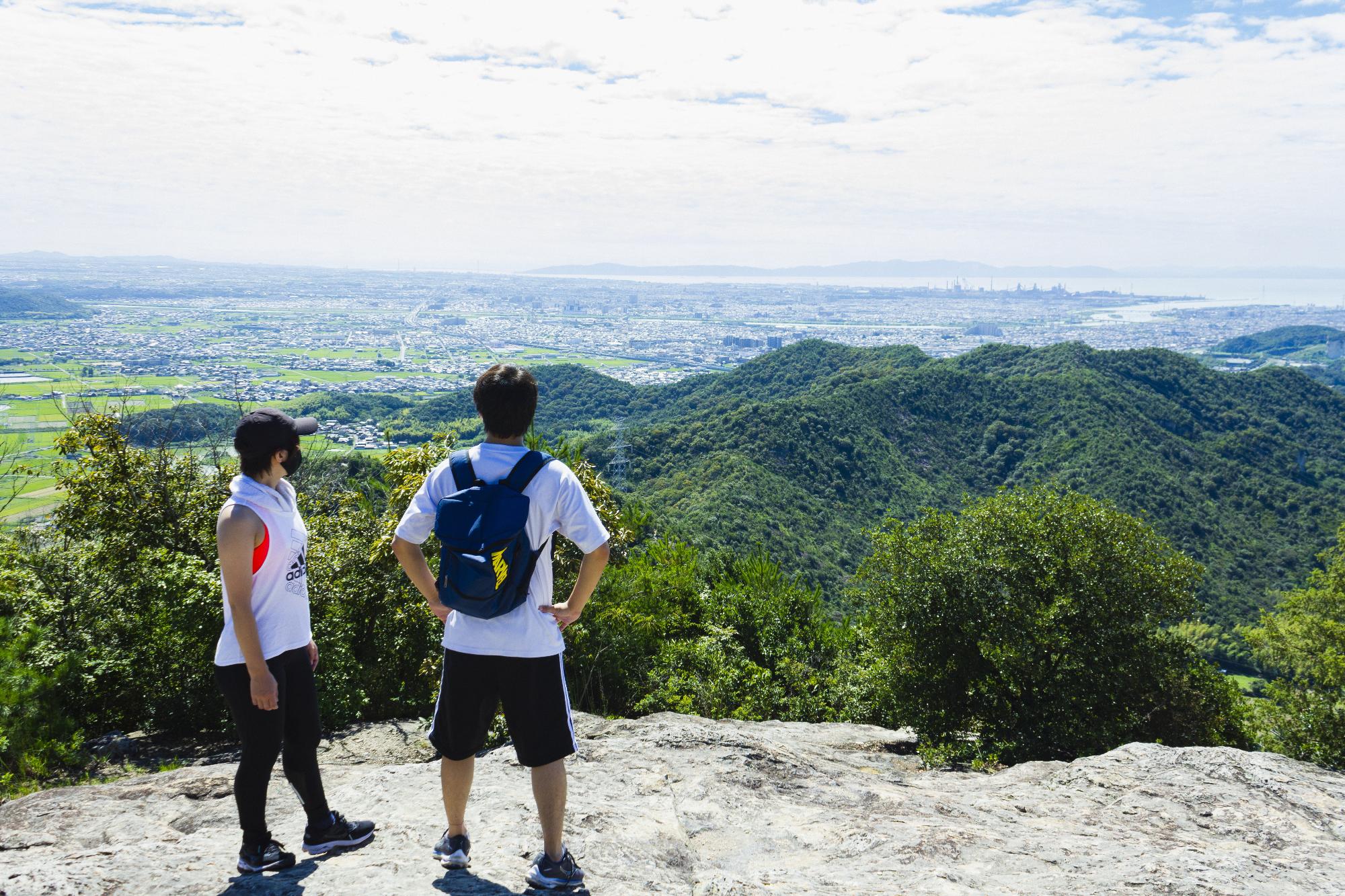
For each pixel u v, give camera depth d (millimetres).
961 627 10805
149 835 3234
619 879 2703
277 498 2846
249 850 2664
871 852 3113
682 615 11789
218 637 6512
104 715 6785
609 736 4910
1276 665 22500
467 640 2518
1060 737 10047
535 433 8539
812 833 3354
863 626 12562
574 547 8398
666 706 8547
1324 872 2916
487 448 2574
